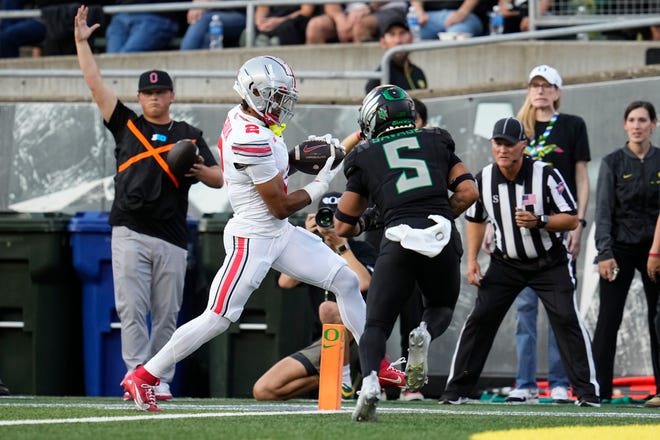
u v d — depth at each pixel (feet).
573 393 91.04
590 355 90.38
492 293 92.07
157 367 72.08
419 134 66.49
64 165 120.98
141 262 94.58
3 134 122.11
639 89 110.93
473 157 113.91
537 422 66.69
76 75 126.52
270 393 91.66
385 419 66.39
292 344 103.04
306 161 73.82
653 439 56.65
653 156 98.48
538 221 89.40
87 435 56.24
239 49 148.05
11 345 105.40
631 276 98.37
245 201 72.28
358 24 146.51
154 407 72.33
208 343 104.88
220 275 72.23
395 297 63.82
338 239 90.43
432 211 64.23
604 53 137.90
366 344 62.90
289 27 150.41
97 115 120.57
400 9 145.89
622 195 98.27
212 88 142.41
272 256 72.64
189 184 95.96
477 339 92.79
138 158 94.68
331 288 74.23
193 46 152.56
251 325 103.35
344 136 116.57
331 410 71.10
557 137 100.48
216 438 54.95
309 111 117.19
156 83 95.09
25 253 104.01
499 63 140.15
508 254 91.35
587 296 110.32
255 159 70.03
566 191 90.22
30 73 126.93
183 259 96.32
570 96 112.68
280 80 70.44
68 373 106.63
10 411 72.95
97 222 103.96
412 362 65.16
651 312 98.02
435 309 66.54
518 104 112.88
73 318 107.04
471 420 67.46
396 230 63.41
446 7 145.69
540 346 110.01
